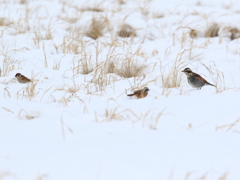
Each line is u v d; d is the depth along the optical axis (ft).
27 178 54.65
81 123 79.77
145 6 224.33
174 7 221.46
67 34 185.98
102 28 194.29
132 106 91.81
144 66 135.13
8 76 128.57
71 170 57.47
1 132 73.10
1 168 57.06
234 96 98.53
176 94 110.01
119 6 233.14
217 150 66.44
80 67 137.69
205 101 94.63
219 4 231.71
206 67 131.03
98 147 66.08
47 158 61.11
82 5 237.04
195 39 180.75
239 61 146.82
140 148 65.98
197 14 209.36
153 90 112.98
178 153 64.54
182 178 56.54
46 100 104.63
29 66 140.67
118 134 73.00
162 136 72.38
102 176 56.08
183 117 84.07
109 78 120.26
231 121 82.02
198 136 73.10
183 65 136.67
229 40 181.57
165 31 190.39
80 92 111.86
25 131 74.18
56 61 145.48
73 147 65.87
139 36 186.80
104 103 95.40
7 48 156.46
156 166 59.72
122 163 60.18
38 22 196.75
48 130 75.05
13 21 198.29
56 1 248.73
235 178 57.93
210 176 57.67
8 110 85.51
